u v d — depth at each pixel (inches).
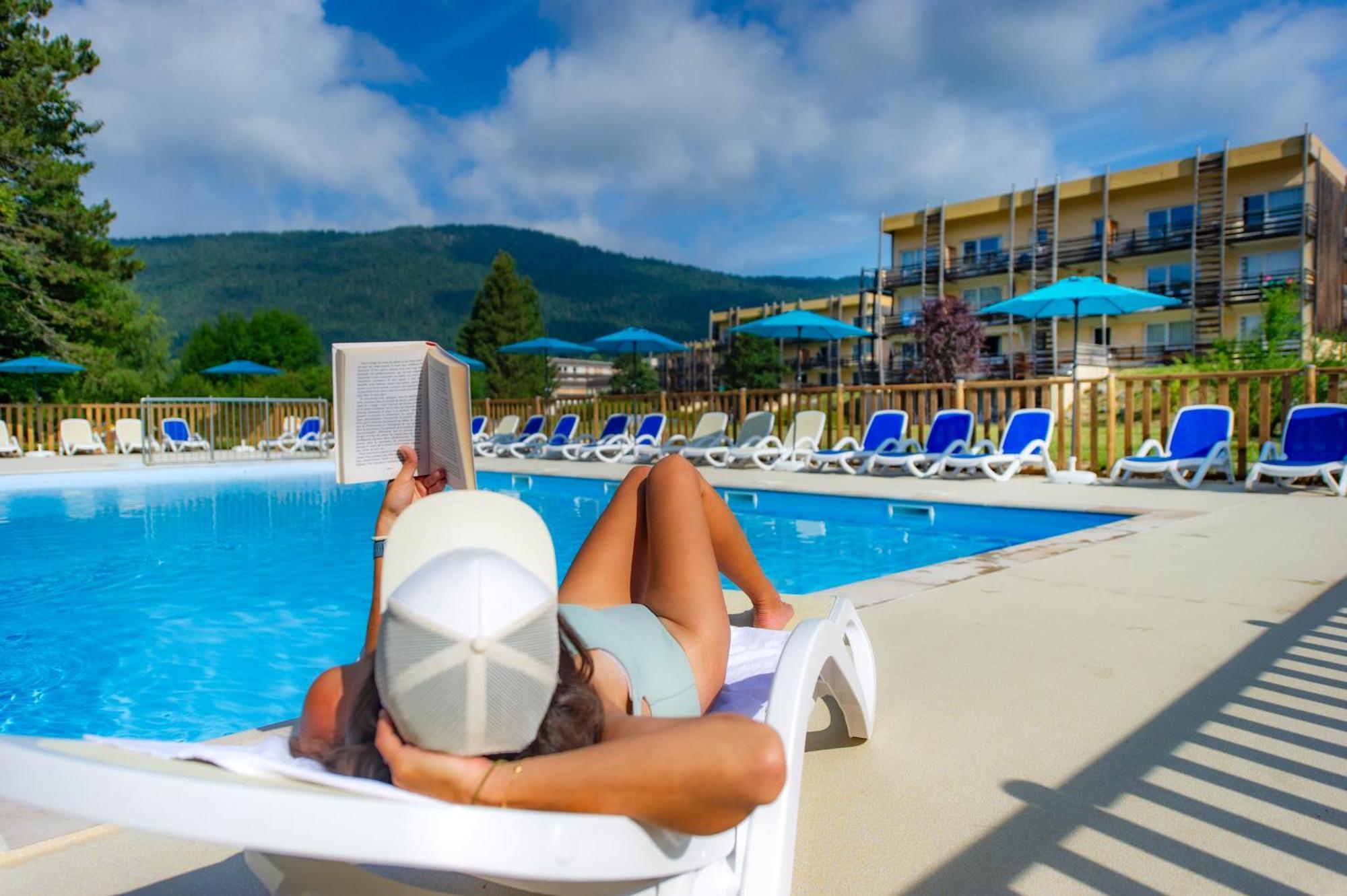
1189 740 83.4
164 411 672.4
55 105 782.5
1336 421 286.2
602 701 43.3
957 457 355.6
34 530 297.1
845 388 460.1
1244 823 67.3
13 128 742.5
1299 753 80.0
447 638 33.2
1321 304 1037.8
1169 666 105.8
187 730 120.9
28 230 745.0
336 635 167.5
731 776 35.0
